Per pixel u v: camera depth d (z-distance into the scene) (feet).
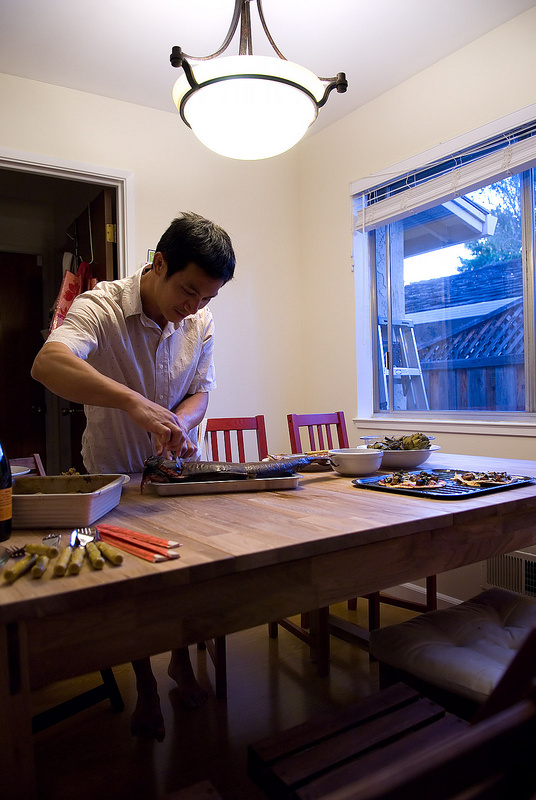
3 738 1.99
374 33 7.36
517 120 7.02
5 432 12.62
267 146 5.51
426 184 8.27
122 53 7.60
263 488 4.23
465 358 8.38
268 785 2.37
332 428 10.05
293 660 6.57
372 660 6.55
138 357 5.07
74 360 3.92
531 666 1.57
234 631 2.50
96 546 2.49
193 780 4.37
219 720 5.24
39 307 13.17
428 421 8.27
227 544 2.62
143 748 4.81
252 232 10.26
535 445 6.95
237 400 10.07
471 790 1.38
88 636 2.14
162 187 9.23
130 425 5.38
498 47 7.27
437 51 7.82
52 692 5.89
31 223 13.25
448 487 4.09
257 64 4.40
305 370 10.82
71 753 4.75
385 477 4.61
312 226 10.55
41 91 8.20
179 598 2.35
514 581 7.07
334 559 2.83
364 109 9.29
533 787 1.43
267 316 10.44
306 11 6.87
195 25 7.06
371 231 9.90
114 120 8.79
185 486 4.06
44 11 6.71
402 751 2.41
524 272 7.44
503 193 7.72
